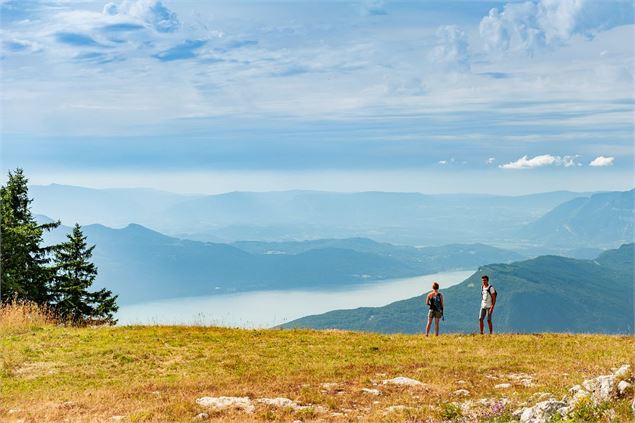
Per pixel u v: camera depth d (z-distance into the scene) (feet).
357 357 70.49
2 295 147.54
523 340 81.61
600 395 37.81
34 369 63.16
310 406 46.91
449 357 69.00
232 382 56.54
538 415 37.50
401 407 45.29
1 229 154.61
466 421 40.75
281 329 96.53
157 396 50.67
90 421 42.42
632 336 85.92
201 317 101.14
